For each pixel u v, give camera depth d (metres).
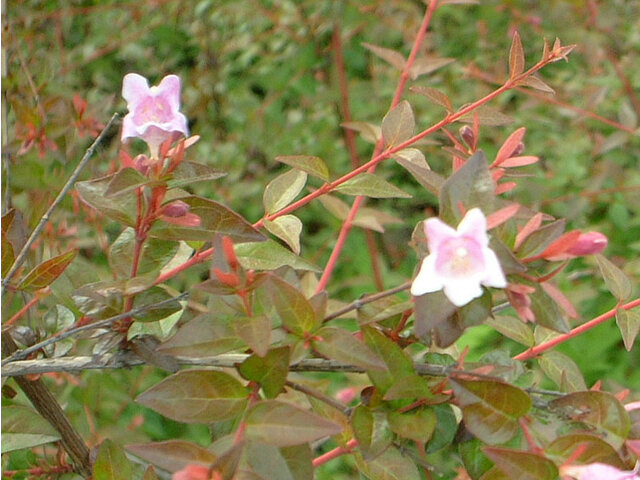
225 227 0.27
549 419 0.26
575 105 0.69
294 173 0.33
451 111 0.34
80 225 0.54
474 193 0.24
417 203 0.72
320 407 0.28
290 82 0.74
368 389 0.26
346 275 0.65
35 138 0.44
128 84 0.26
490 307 0.24
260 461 0.23
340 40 0.71
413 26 0.69
